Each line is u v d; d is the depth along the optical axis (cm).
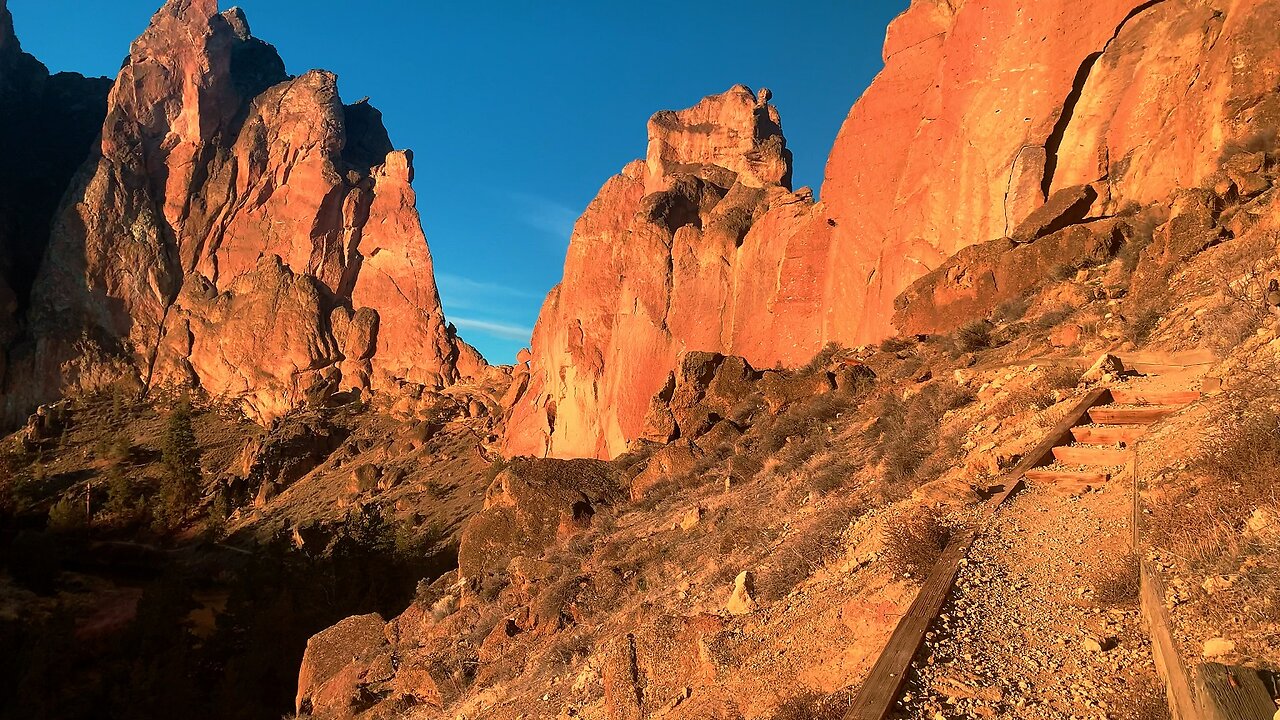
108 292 11431
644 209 4434
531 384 6100
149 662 4569
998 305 2014
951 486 909
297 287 10950
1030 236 2145
